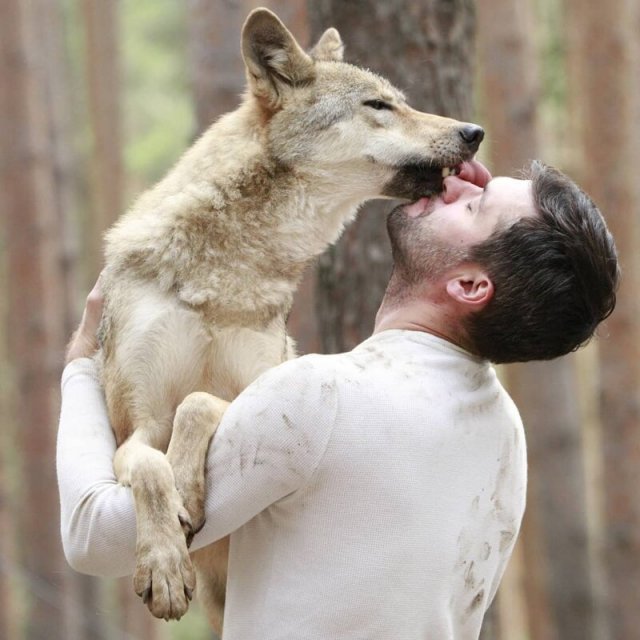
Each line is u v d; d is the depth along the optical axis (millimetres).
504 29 21375
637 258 20344
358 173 7887
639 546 20516
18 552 25500
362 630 5074
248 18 7965
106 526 5348
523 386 21141
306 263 7605
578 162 23797
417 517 5121
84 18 29266
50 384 23781
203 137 7812
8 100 23922
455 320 5492
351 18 10086
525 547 21625
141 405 6777
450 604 5383
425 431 5172
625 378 20375
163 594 5164
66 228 26875
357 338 9969
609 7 20297
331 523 5086
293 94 7922
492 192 5520
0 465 23000
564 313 5336
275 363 7172
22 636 23812
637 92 20859
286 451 5047
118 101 29234
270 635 5121
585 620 20891
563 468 20875
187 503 5297
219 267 7035
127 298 6934
